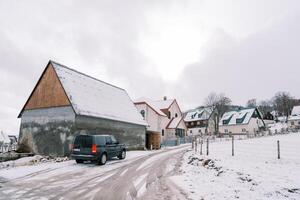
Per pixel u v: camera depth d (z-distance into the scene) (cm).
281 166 1176
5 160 1884
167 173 1251
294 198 679
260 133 5134
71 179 1080
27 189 882
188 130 7556
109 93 2891
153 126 4547
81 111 2031
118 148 1836
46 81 2239
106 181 1037
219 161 1389
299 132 4556
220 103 7531
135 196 793
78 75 2541
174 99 5425
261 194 741
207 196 771
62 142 1980
